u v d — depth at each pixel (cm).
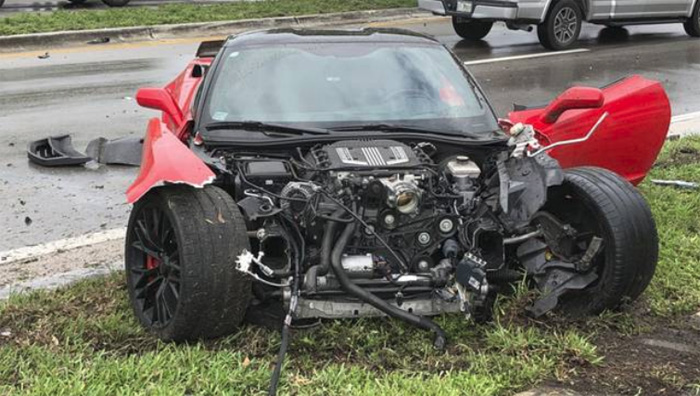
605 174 430
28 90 1083
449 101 488
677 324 434
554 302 414
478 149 456
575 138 549
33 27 1451
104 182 723
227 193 416
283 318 411
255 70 495
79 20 1540
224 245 375
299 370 377
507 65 1325
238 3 1844
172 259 396
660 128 576
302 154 439
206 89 490
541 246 429
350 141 438
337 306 396
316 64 502
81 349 391
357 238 399
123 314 430
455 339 405
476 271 389
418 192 390
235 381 359
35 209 647
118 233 598
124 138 813
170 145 406
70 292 465
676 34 1736
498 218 418
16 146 827
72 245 571
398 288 398
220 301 376
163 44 1477
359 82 491
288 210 396
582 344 393
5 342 400
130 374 361
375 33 544
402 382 359
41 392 344
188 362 374
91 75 1186
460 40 1578
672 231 563
